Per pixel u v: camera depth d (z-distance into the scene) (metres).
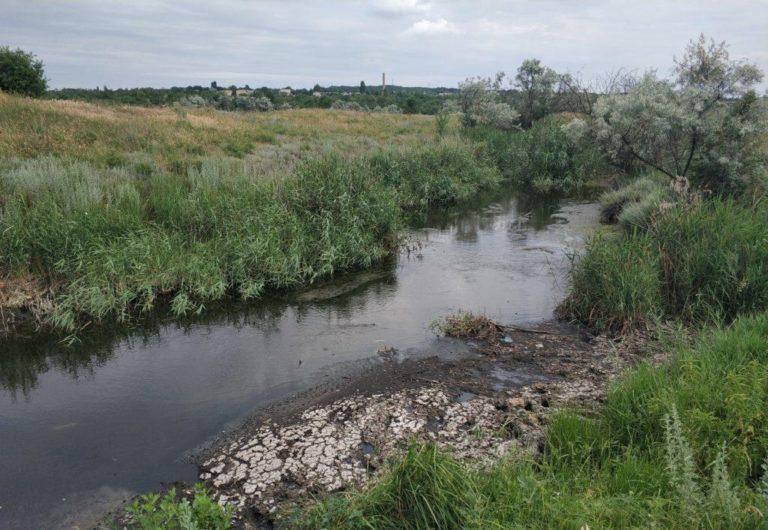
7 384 6.22
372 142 21.69
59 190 9.88
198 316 8.13
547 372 6.23
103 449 4.93
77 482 4.48
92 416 5.50
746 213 8.38
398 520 3.43
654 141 12.66
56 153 14.04
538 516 3.33
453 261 10.70
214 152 16.97
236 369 6.45
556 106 28.88
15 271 8.27
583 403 5.28
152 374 6.38
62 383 6.22
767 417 4.08
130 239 8.80
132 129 17.94
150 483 4.45
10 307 7.87
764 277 7.11
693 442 3.88
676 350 5.72
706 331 6.27
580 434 4.41
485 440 4.73
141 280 8.42
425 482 3.47
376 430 5.02
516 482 3.63
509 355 6.70
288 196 10.88
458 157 18.75
